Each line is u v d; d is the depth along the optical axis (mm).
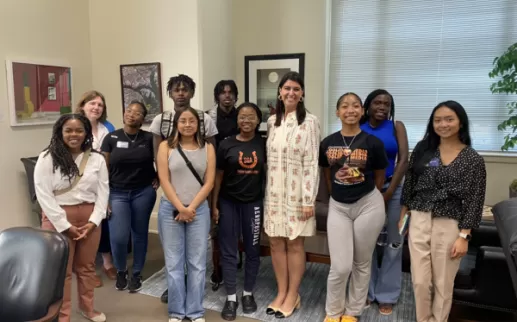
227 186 2467
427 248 2162
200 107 3871
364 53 4129
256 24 4297
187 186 2332
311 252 2775
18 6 3490
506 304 2221
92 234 2283
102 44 4242
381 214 2258
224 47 4195
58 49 3900
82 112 2984
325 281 3055
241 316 2529
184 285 2486
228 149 2436
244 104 2430
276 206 2383
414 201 2217
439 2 3809
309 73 4172
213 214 2566
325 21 4133
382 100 2469
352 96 2242
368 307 2643
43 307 1613
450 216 2086
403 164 2471
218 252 2877
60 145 2135
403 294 2830
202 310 2477
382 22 4023
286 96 2291
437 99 3924
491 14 3660
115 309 2646
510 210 1817
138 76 4098
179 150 2305
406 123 4059
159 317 2547
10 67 3418
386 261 2572
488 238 2654
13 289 1646
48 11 3777
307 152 2299
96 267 3352
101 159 2297
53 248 1686
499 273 2199
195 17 3768
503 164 3639
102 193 2311
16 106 3494
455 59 3820
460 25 3770
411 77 3990
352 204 2254
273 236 2414
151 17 3971
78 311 2596
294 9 4145
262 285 2990
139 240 2887
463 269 2395
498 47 3672
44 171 2105
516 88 3160
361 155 2209
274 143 2355
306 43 4148
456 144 2119
